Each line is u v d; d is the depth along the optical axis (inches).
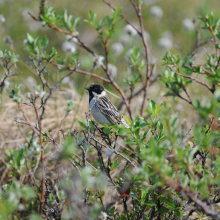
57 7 857.5
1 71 599.2
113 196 351.6
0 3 837.2
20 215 334.0
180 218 311.6
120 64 679.1
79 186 243.4
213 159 320.8
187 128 450.6
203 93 565.3
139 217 297.6
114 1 901.8
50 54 408.8
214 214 217.3
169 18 857.5
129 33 577.3
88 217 265.9
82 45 441.4
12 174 309.9
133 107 516.1
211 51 682.2
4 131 442.0
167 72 385.1
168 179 220.8
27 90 550.3
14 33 773.3
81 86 604.7
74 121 461.4
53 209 294.8
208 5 434.6
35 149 309.6
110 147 321.4
